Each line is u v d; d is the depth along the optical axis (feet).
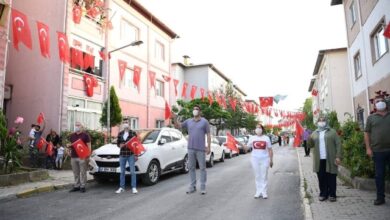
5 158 32.24
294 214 21.08
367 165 27.53
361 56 52.11
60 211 22.53
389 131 21.07
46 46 22.49
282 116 75.05
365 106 50.85
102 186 32.63
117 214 21.52
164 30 83.97
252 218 20.18
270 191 29.32
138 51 72.08
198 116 29.01
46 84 51.78
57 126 50.08
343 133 39.04
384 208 20.58
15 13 21.02
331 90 89.92
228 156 69.26
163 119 82.12
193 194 28.02
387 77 40.68
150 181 32.71
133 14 70.38
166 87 84.64
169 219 20.11
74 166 30.01
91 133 47.70
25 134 52.06
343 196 24.59
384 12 40.50
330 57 91.20
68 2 52.16
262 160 26.45
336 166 22.97
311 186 30.04
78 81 54.39
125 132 29.68
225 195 27.50
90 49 57.00
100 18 59.31
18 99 53.42
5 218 20.81
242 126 111.34
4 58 40.73
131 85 69.41
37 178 33.83
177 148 39.32
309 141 24.45
